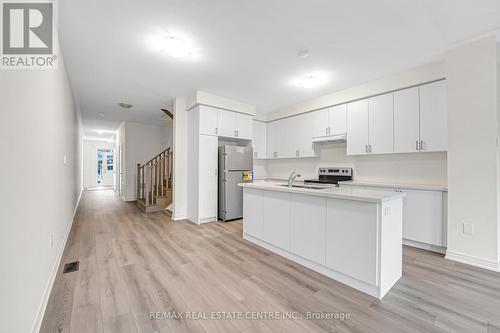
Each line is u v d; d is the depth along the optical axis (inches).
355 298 71.3
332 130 165.2
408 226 118.1
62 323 59.1
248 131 190.9
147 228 150.9
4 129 41.5
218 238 130.6
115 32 88.6
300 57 109.0
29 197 55.1
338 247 81.1
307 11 77.1
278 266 94.0
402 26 85.7
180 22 82.6
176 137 175.2
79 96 172.9
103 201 263.6
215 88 154.0
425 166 130.4
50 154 81.5
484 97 92.7
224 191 171.8
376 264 71.0
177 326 58.5
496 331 56.6
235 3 73.0
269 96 171.8
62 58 105.6
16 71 48.9
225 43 97.0
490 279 82.6
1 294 38.5
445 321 60.3
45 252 69.9
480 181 93.3
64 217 119.7
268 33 89.9
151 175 233.3
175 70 124.5
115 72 127.0
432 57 110.0
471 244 95.2
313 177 195.3
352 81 140.4
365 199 71.9
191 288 76.7
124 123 275.4
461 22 83.4
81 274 85.9
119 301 69.0
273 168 234.7
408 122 126.0
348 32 89.7
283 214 103.3
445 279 82.7
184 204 179.5
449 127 101.0
